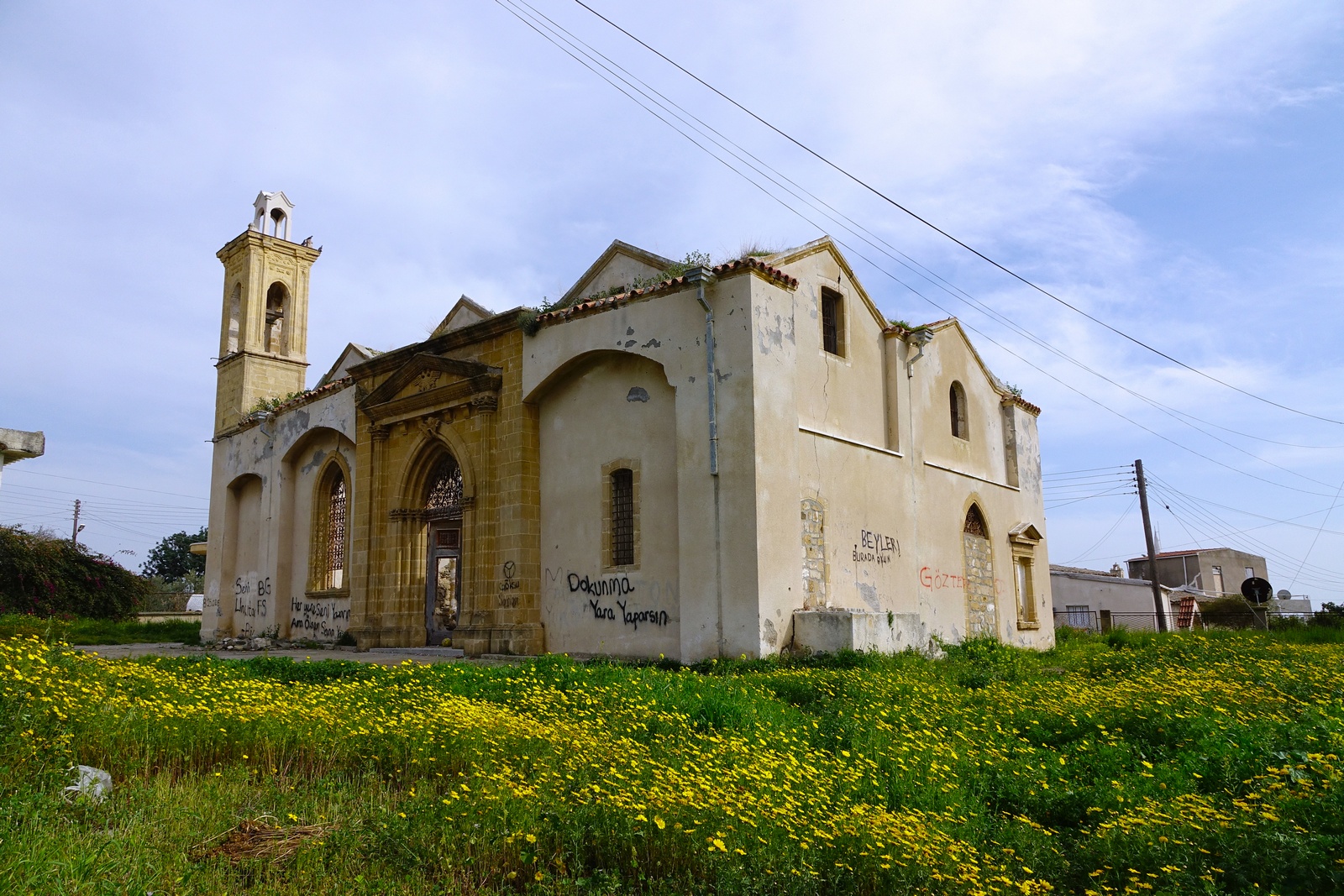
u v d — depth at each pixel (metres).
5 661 8.50
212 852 5.40
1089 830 6.30
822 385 17.89
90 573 37.00
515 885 5.25
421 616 21.66
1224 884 5.11
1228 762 7.45
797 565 15.76
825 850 5.32
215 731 7.75
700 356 16.14
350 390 24.33
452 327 23.95
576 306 18.00
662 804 5.71
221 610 29.12
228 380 31.25
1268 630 29.55
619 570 17.14
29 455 12.47
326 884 4.99
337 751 7.63
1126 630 31.45
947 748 8.10
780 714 9.85
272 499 27.38
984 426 25.33
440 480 22.05
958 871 5.22
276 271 31.81
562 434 18.64
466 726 7.79
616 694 10.26
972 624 22.62
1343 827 5.55
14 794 5.65
